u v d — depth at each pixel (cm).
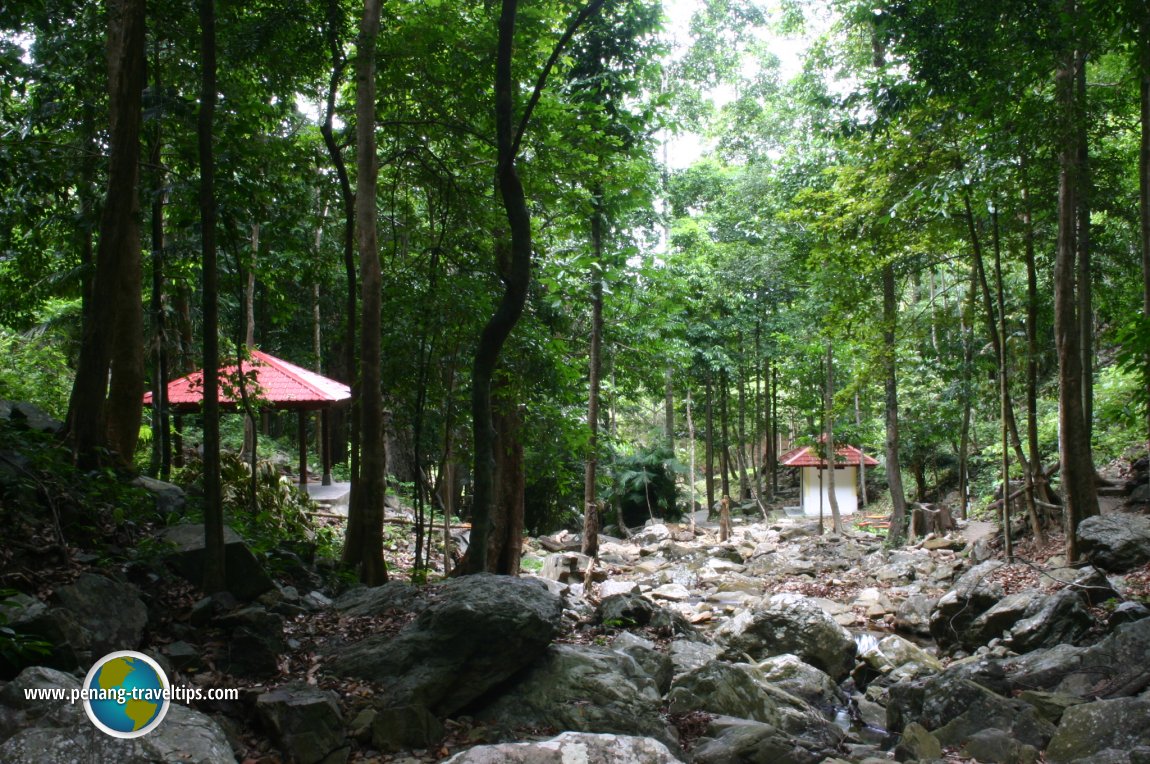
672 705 668
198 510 952
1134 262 1483
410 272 1149
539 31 1109
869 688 886
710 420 3203
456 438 1298
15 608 481
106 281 786
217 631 605
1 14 854
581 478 2661
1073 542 1216
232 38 948
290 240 1084
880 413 2833
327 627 688
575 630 911
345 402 1898
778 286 2758
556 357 1292
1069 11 963
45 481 705
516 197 852
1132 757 492
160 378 1107
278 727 490
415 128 1150
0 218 991
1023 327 1753
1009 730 620
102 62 952
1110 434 1731
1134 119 1467
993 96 1009
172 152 1119
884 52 1809
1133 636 721
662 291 1936
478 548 880
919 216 1439
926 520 1934
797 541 2305
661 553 2173
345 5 1020
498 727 573
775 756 575
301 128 1538
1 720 382
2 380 1430
